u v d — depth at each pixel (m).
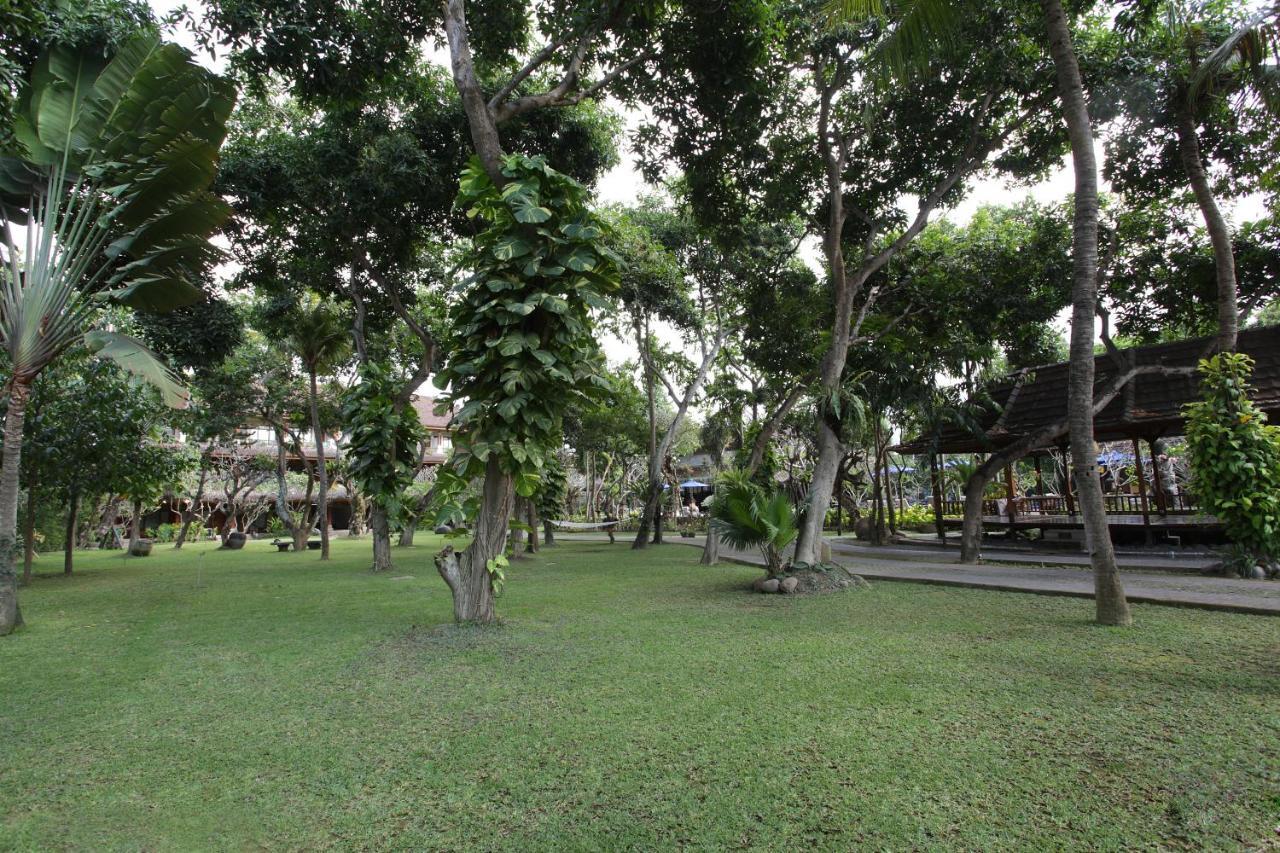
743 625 6.46
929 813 2.68
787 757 3.25
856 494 26.19
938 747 3.31
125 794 3.08
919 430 17.72
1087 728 3.47
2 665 5.39
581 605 7.86
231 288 13.86
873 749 3.31
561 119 11.65
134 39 7.23
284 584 10.71
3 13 5.78
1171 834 2.48
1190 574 9.20
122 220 7.53
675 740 3.51
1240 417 8.76
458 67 7.04
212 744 3.65
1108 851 2.39
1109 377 13.44
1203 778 2.87
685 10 8.46
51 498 13.58
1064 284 12.12
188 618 7.51
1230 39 7.10
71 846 2.65
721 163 10.10
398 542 22.59
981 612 6.77
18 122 7.00
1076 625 5.93
